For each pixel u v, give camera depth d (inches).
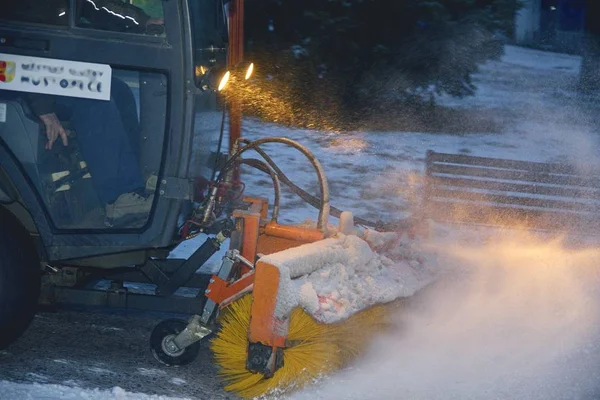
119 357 232.4
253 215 217.9
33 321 255.3
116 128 215.2
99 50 208.1
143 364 228.4
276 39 607.8
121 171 216.7
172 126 211.2
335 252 213.8
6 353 229.5
